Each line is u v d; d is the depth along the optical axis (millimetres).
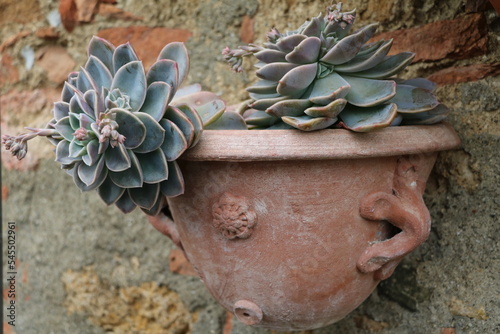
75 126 889
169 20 1292
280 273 952
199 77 1281
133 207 941
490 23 1038
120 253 1348
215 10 1262
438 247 1092
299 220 931
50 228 1408
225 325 1294
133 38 1310
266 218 932
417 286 1109
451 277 1079
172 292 1319
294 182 918
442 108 968
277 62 951
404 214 954
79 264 1378
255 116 986
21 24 1389
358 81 943
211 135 903
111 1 1315
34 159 1419
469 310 1061
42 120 1381
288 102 911
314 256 945
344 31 955
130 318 1352
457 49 1062
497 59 1037
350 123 917
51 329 1419
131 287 1341
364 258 965
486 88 1047
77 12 1337
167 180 914
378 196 948
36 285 1433
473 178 1059
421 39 1092
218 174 931
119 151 875
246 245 945
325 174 920
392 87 914
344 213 940
